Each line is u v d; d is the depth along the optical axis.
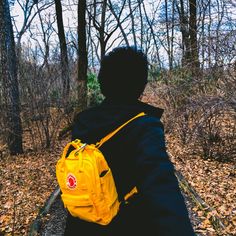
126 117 1.71
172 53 14.84
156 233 1.48
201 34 10.01
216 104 8.95
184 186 8.45
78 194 1.66
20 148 13.23
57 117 13.98
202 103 9.25
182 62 12.30
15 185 9.24
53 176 9.99
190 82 10.62
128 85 1.79
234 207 7.05
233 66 8.93
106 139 1.72
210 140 10.82
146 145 1.59
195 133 10.79
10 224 6.67
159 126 1.67
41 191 8.69
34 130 14.02
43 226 6.45
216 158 10.85
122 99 1.80
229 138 10.73
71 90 15.88
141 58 1.81
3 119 13.06
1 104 13.03
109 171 1.66
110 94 1.82
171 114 12.60
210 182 8.85
